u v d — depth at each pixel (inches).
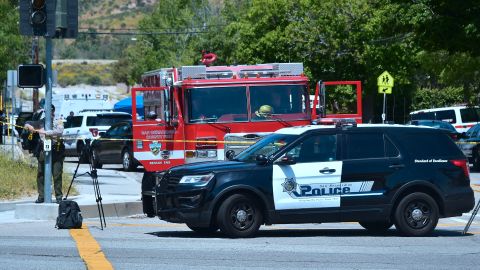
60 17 986.7
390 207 833.5
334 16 2810.0
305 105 1229.1
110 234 865.5
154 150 1222.3
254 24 3152.1
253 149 868.0
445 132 863.1
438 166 847.1
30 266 640.4
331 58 2851.9
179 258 687.7
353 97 2901.1
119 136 1825.8
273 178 818.2
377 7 2778.1
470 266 663.1
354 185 829.8
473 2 1835.6
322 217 825.5
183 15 4694.9
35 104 2819.9
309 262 673.0
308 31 2866.6
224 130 1208.2
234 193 813.2
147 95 1366.9
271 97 1221.1
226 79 1215.6
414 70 2938.0
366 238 837.2
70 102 2851.9
